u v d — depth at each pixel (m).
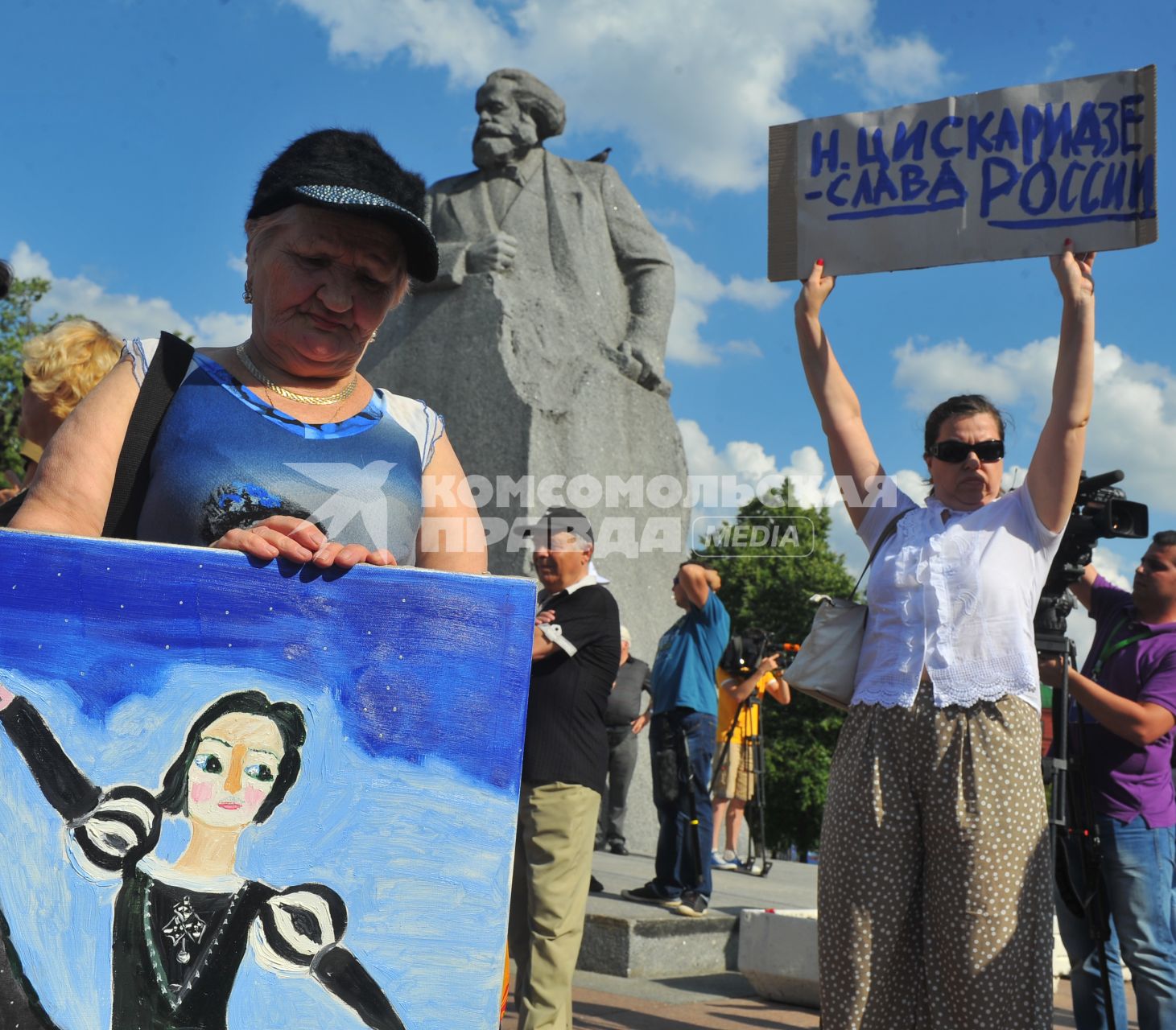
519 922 3.84
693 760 5.50
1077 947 3.76
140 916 1.37
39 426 3.02
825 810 2.71
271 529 1.51
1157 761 3.63
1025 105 2.78
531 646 1.57
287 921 1.42
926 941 2.56
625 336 8.20
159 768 1.41
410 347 7.68
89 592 1.42
